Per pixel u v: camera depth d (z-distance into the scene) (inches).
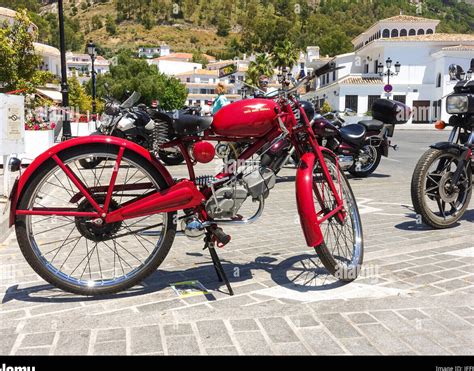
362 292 130.2
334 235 156.9
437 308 117.9
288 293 130.8
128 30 7504.9
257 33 4190.5
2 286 141.9
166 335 105.1
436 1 5989.2
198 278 145.5
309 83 142.1
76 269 153.6
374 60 1956.2
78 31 7111.2
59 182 132.9
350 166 390.9
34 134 476.7
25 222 123.1
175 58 4749.0
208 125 127.4
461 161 197.2
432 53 1801.2
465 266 151.7
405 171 441.4
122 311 120.2
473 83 203.3
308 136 142.3
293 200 294.4
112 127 142.6
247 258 166.4
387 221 223.6
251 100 132.0
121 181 134.0
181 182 128.9
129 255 169.0
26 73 654.5
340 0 6087.6
